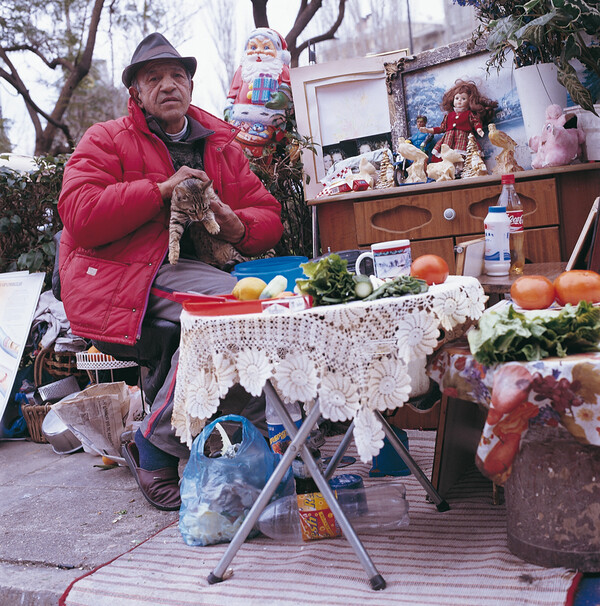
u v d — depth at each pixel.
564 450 1.99
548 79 3.49
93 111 13.54
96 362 3.89
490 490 2.76
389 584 2.11
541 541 2.06
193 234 3.24
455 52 4.00
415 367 3.25
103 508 3.09
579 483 1.99
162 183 3.01
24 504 3.24
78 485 3.44
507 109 3.90
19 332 4.46
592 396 1.86
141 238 3.11
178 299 2.31
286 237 4.75
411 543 2.37
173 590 2.22
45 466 3.85
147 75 3.16
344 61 4.26
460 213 3.66
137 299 3.04
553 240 3.53
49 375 4.55
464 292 2.18
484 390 2.03
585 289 2.23
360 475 3.02
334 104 4.31
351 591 2.09
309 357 2.01
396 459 3.02
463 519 2.52
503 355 1.98
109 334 3.05
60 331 4.34
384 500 2.51
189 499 2.59
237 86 4.60
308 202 3.96
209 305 2.15
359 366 2.00
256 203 3.54
